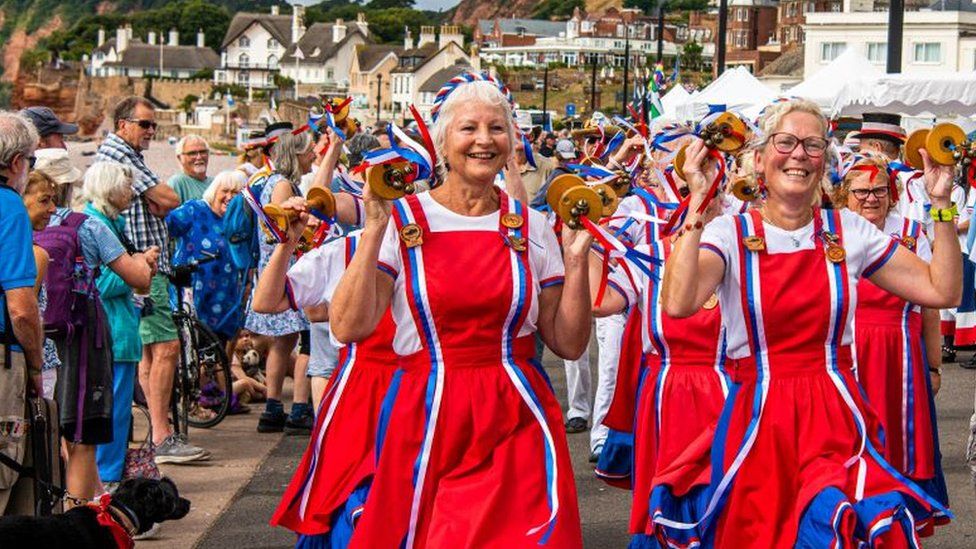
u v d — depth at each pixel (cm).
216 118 15388
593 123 798
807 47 7262
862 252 534
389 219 502
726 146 513
